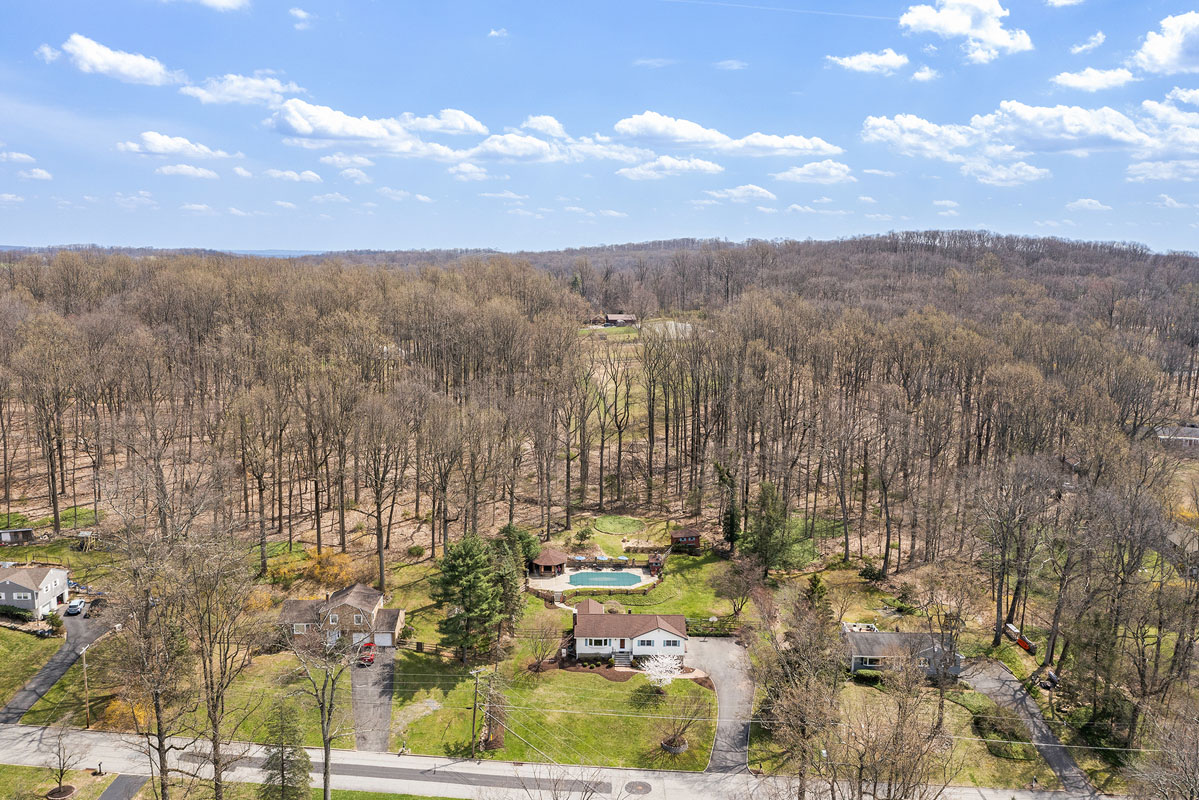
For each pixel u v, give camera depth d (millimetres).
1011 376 102438
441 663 70125
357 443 84188
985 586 84750
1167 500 77938
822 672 59250
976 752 59625
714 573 88125
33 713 61938
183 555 54688
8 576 73812
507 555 75062
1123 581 64375
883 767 46844
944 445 98000
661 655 70938
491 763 58781
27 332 104188
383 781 56406
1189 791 43250
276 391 91812
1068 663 69000
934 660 68375
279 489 89688
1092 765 58688
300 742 52250
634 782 57031
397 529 93562
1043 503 76312
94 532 84250
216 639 63844
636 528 99125
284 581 79125
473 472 86562
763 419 103625
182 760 57688
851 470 100438
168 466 96000
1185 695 61688
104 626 66938
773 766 58812
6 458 92000
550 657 72000
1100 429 86375
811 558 88000
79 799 53250
